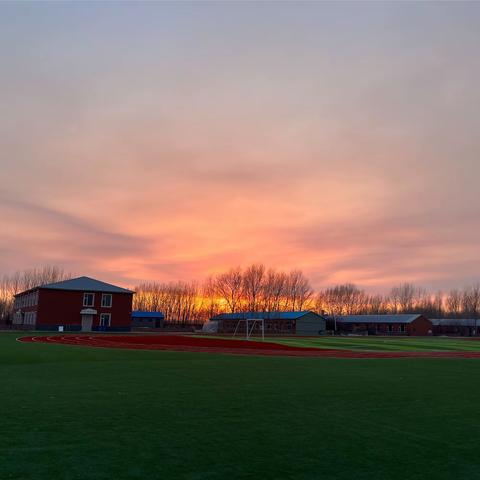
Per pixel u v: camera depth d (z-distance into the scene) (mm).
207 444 7512
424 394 13016
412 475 6238
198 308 133000
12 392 12203
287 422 9133
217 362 22109
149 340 44469
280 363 22328
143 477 5992
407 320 107750
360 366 21547
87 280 75625
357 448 7438
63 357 23094
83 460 6609
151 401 11125
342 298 144750
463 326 115250
